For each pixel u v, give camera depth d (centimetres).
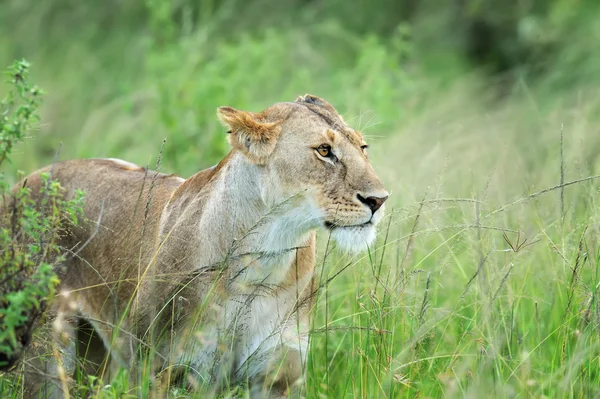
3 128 816
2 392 886
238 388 902
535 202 1143
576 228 1051
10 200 998
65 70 2467
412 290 1045
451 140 1575
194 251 952
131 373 926
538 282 1125
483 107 2052
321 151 921
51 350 937
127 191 1049
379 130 1630
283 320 920
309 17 2620
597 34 2291
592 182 1175
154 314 930
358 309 1007
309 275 956
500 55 2581
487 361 892
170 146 1630
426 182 1339
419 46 2614
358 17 2719
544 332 1038
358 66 1942
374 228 932
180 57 1953
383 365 925
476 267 1029
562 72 2186
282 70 2133
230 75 1892
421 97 2097
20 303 763
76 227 1045
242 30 2539
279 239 930
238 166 943
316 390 974
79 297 1031
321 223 927
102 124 1962
